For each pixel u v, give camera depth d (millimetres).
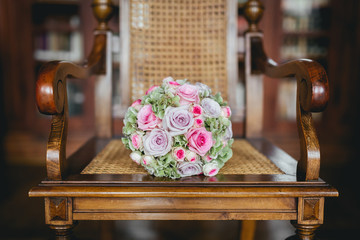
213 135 667
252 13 1068
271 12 2547
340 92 2631
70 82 2590
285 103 2680
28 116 2568
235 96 1084
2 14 2482
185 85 680
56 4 2533
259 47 1050
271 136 2641
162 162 649
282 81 2662
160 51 1083
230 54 1081
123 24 1067
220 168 729
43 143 2566
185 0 1084
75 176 670
